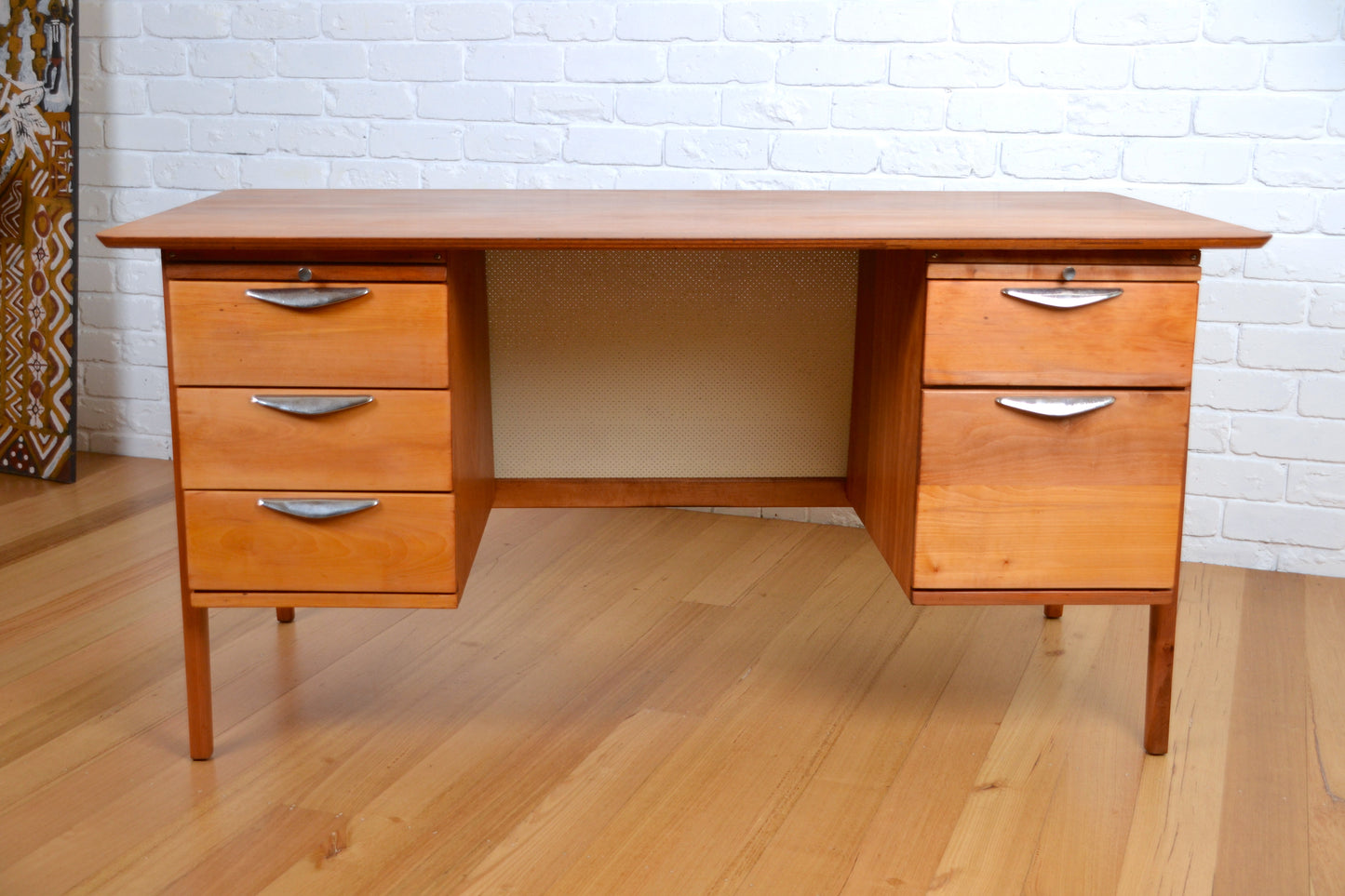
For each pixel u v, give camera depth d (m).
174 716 1.78
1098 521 1.61
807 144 2.48
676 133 2.54
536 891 1.37
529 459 2.09
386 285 1.52
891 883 1.40
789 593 2.28
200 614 1.62
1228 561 2.45
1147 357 1.57
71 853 1.43
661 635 2.08
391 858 1.43
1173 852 1.46
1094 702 1.86
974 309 1.55
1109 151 2.36
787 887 1.39
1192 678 1.93
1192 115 2.31
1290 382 2.34
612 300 2.02
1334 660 2.01
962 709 1.83
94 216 2.91
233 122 2.76
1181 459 1.59
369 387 1.54
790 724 1.78
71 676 1.89
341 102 2.69
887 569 2.40
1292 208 2.28
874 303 1.87
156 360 2.99
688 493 2.06
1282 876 1.42
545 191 2.09
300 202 1.87
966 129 2.41
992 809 1.56
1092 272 1.54
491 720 1.78
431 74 2.63
